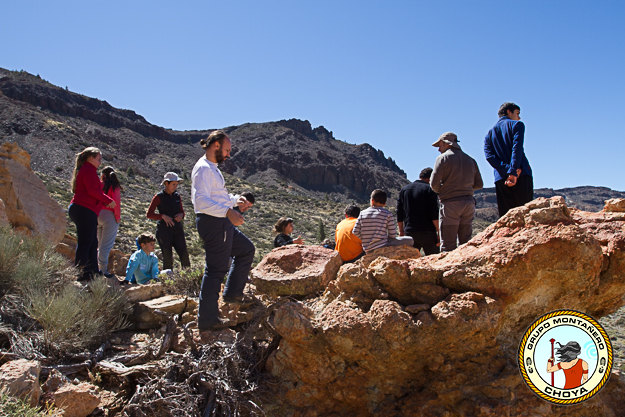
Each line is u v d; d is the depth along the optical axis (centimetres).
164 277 547
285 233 677
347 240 568
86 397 318
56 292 451
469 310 326
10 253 463
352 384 368
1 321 391
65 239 846
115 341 429
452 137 560
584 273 337
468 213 552
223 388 342
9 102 18838
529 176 526
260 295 488
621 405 361
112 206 584
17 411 262
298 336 360
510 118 544
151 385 344
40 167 14238
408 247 502
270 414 359
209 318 409
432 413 340
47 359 365
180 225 749
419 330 330
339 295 386
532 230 349
